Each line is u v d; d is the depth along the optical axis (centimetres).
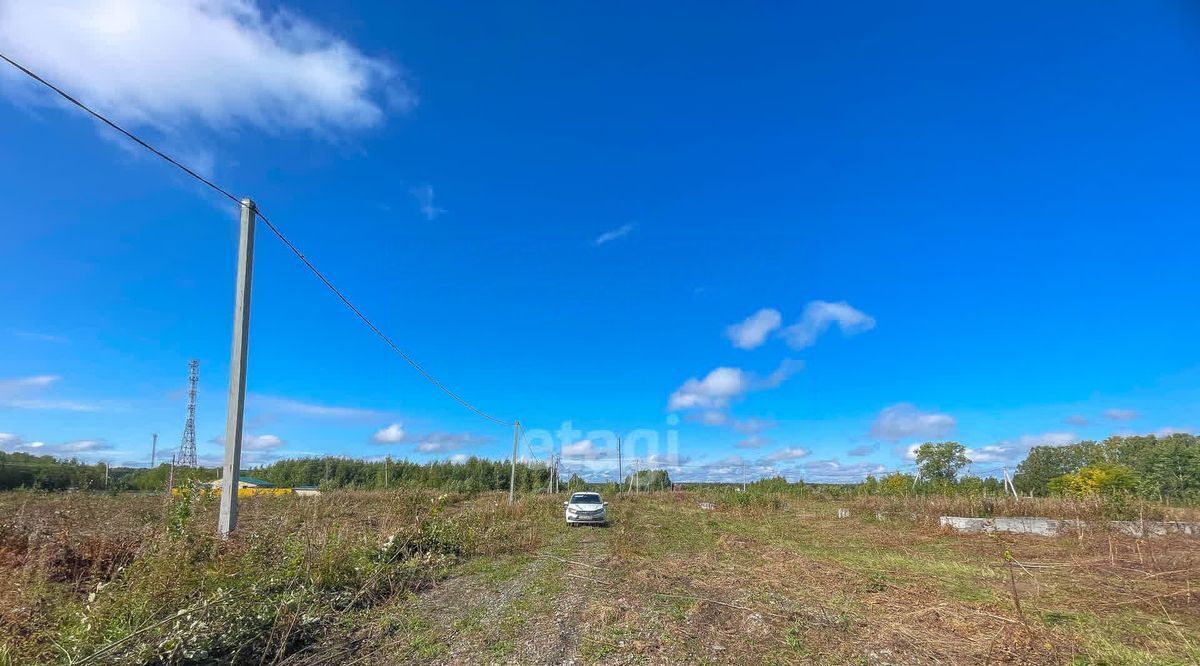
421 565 1112
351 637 677
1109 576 1027
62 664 450
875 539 1725
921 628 702
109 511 1655
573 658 611
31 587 608
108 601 553
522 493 4203
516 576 1102
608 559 1293
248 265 907
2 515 1208
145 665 485
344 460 3712
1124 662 576
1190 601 829
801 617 745
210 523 900
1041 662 579
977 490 2441
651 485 6412
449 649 645
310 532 935
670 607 813
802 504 3641
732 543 1619
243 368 889
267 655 598
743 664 588
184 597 602
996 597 857
